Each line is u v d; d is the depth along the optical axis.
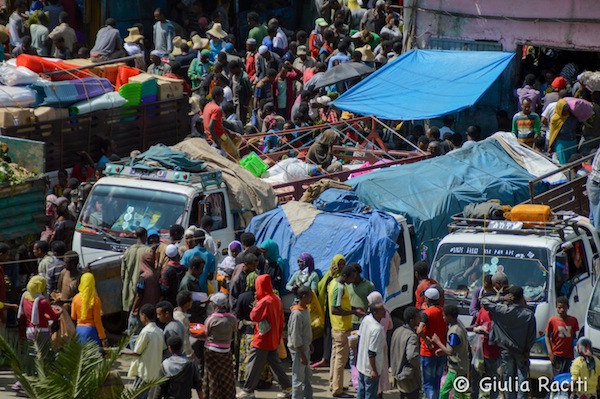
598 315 38.12
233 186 45.56
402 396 35.94
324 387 40.03
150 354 34.09
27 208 44.34
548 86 62.47
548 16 61.38
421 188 47.59
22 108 49.81
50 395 29.88
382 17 74.62
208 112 51.09
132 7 79.56
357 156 56.44
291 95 66.31
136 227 44.03
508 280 39.12
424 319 36.00
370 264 42.19
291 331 36.97
